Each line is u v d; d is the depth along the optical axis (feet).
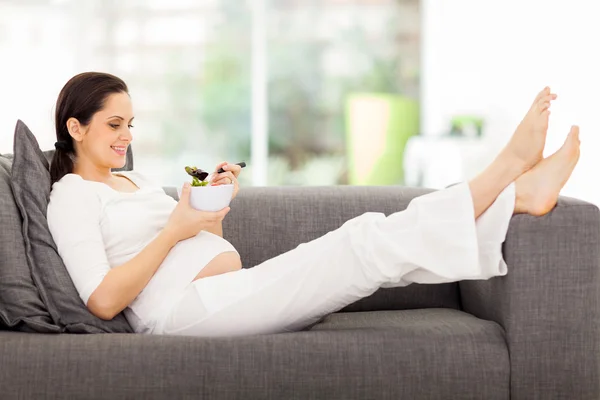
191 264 6.50
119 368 5.68
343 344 5.88
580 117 14.88
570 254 6.06
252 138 18.29
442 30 18.63
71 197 6.53
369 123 18.69
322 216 7.73
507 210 6.07
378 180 18.71
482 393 5.94
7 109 17.04
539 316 6.04
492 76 18.03
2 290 6.09
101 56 17.69
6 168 6.70
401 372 5.86
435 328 6.13
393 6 18.66
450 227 5.97
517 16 17.22
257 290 6.13
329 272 6.09
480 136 17.72
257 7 18.15
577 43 15.21
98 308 6.07
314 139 18.62
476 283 7.03
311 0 18.37
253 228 7.66
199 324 6.16
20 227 6.33
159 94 17.98
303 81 18.52
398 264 5.97
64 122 6.92
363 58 18.66
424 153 18.07
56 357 5.69
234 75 18.20
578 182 14.46
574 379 6.04
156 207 6.95
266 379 5.76
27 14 17.17
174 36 17.93
